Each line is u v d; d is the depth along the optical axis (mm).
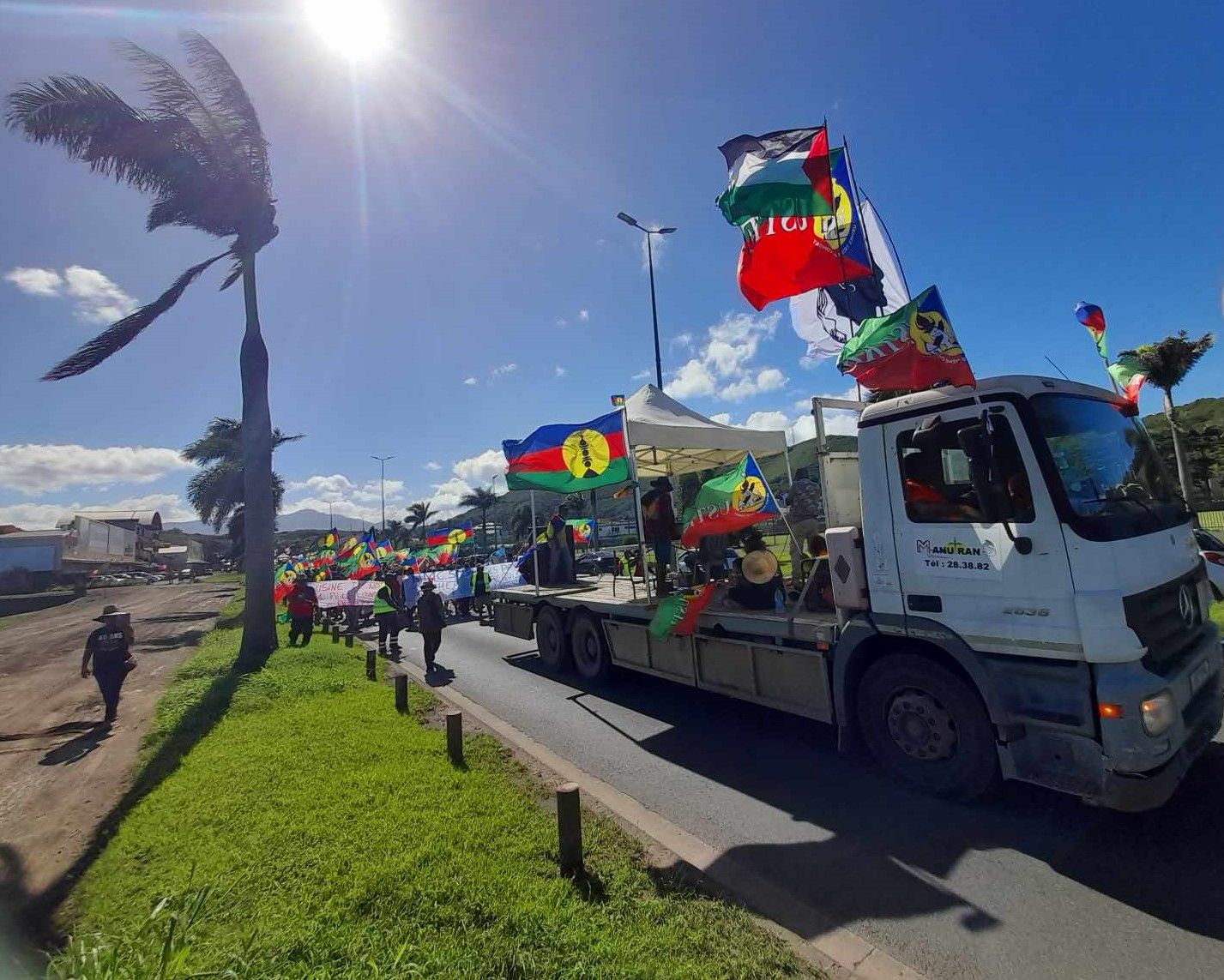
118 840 4594
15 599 36469
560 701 8031
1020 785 4645
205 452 30656
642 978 2732
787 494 7270
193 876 3857
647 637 7480
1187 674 3932
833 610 5840
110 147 9828
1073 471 4059
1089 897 3377
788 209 5895
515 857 3887
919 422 4574
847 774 5168
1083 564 3781
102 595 40875
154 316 10789
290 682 9266
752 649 5934
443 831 4242
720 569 7801
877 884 3631
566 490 8445
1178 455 17656
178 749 6602
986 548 4168
